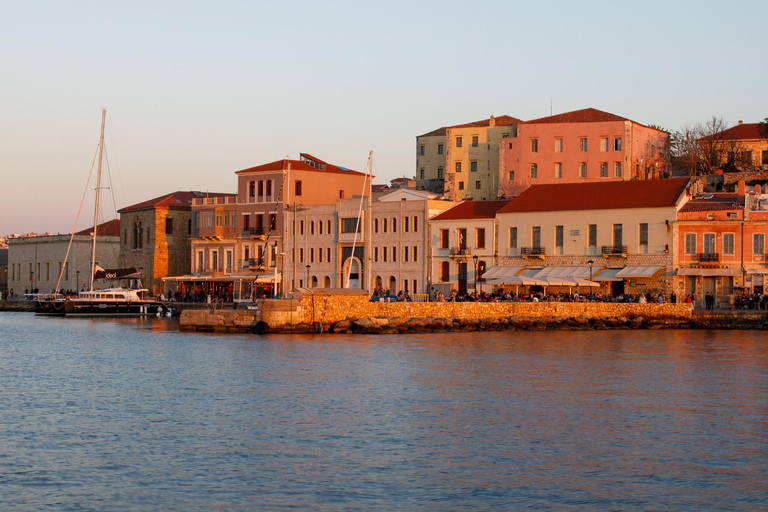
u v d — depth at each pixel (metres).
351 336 80.88
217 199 135.25
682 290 94.81
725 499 28.80
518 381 51.16
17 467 32.22
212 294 130.12
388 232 113.94
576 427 38.56
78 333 87.94
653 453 34.16
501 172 131.62
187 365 58.84
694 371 55.47
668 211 95.75
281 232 124.94
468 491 29.55
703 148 136.62
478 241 107.62
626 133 124.44
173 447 34.94
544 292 101.31
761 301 90.06
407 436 36.75
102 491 29.56
